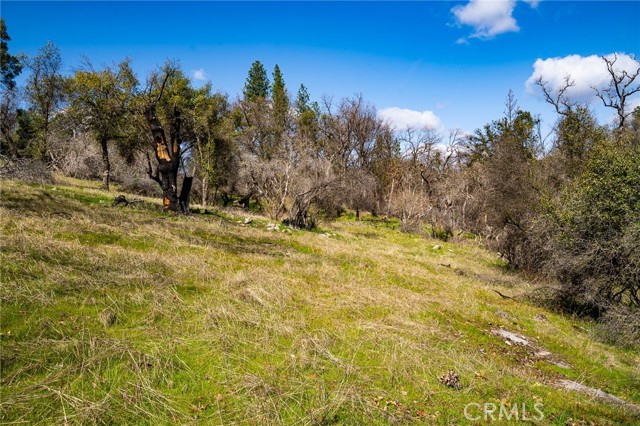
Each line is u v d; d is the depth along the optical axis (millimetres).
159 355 4852
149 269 7883
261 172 22125
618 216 9172
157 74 19656
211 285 7707
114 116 22031
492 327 8203
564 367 6629
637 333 8109
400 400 4676
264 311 6770
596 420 4809
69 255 7586
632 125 19250
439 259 16891
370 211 41969
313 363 5164
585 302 10133
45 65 26703
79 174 28672
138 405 3971
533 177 16297
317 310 7297
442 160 41531
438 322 7727
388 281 10703
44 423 3539
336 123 38844
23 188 13945
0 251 6895
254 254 10977
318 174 21891
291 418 4074
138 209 14883
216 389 4434
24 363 4266
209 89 23828
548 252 11625
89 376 4273
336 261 12109
